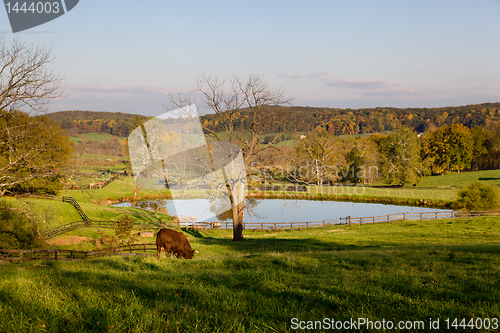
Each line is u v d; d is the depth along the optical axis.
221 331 4.04
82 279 6.70
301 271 10.14
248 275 7.79
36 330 3.92
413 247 18.77
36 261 11.89
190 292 5.75
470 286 6.81
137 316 4.41
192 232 31.78
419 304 5.32
